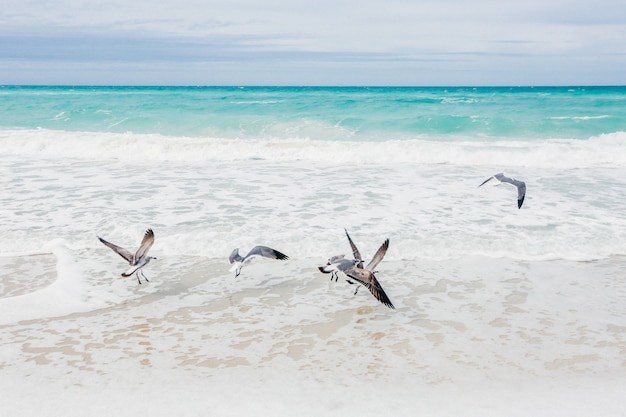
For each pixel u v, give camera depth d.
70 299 9.44
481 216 13.93
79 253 11.52
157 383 6.95
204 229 12.77
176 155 22.88
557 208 14.65
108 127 33.81
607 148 23.47
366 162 21.77
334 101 47.16
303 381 7.00
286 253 11.53
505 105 45.53
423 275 10.56
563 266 10.98
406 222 13.36
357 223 13.24
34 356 7.64
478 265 11.02
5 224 13.02
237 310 9.18
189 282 10.30
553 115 36.94
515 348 7.89
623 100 50.97
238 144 23.94
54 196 15.62
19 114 38.03
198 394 6.69
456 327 8.54
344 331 8.43
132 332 8.38
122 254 8.59
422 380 7.04
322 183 17.66
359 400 6.56
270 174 19.16
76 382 6.96
